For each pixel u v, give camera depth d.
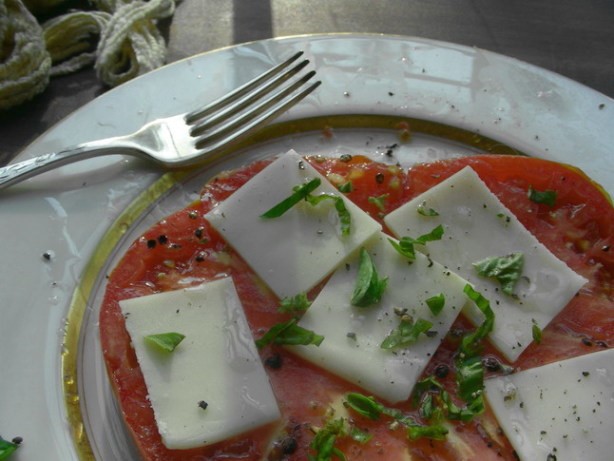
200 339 0.17
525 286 0.19
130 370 0.17
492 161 0.21
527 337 0.18
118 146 0.22
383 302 0.18
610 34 0.29
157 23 0.29
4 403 0.18
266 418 0.16
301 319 0.18
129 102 0.24
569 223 0.21
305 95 0.23
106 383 0.19
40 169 0.21
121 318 0.18
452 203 0.20
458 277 0.18
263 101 0.23
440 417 0.17
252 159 0.23
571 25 0.30
